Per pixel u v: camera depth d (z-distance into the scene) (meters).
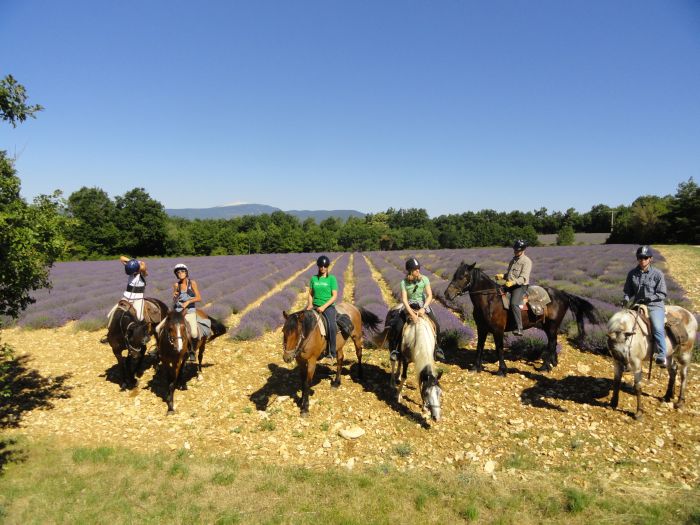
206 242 71.81
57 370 9.06
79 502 4.52
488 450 5.72
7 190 5.71
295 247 74.56
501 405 7.02
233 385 8.14
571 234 65.44
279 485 4.84
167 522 4.23
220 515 4.33
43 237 6.01
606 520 4.23
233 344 11.02
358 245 85.94
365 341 10.43
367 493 4.69
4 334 12.41
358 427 6.38
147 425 6.52
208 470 5.18
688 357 6.44
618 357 6.11
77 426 6.45
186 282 7.77
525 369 8.56
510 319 8.12
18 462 5.34
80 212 69.81
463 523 4.23
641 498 4.58
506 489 4.78
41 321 12.98
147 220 70.56
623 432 6.04
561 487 4.80
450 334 10.13
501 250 46.06
